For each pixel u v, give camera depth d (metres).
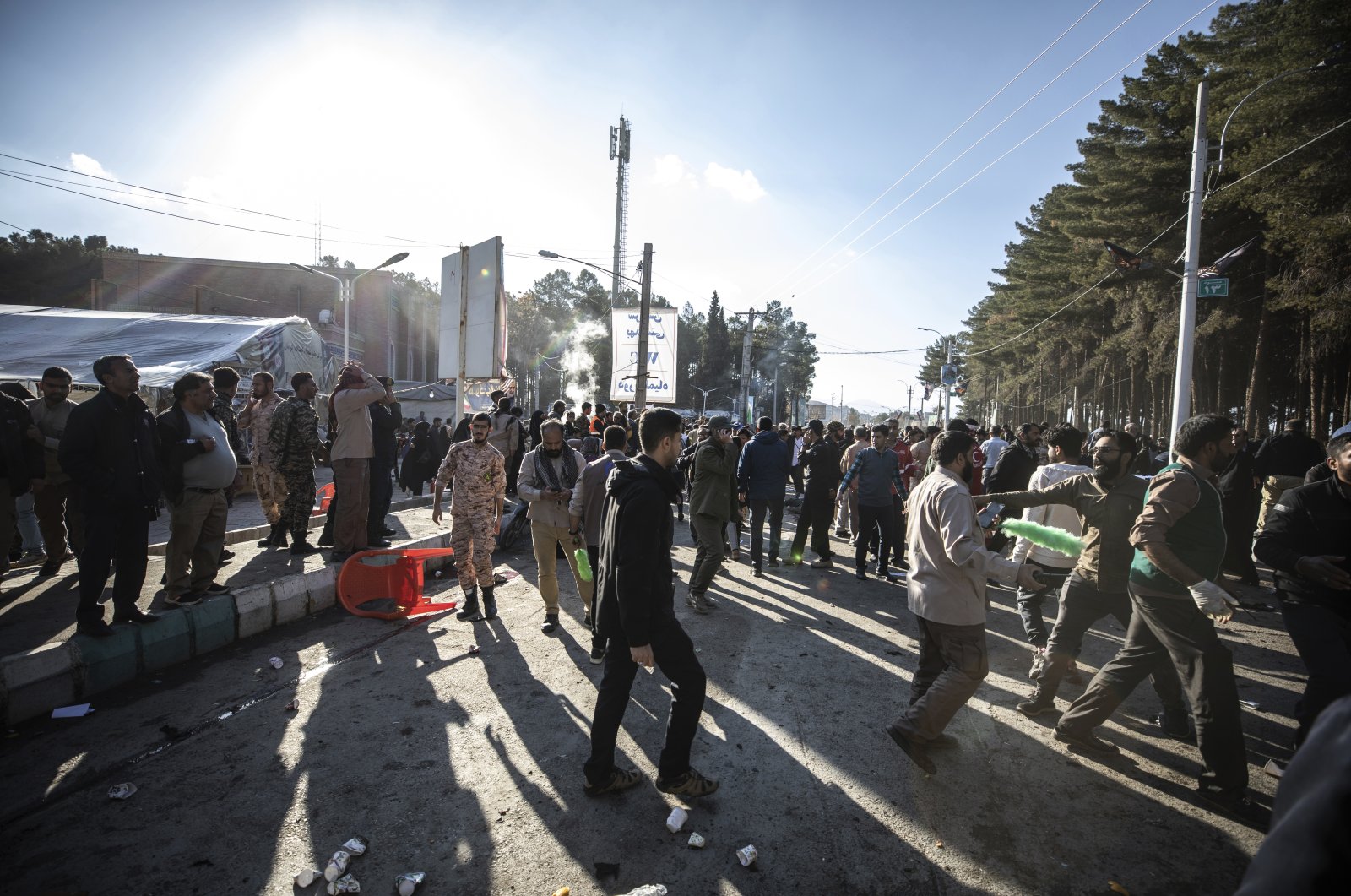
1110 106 25.36
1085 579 3.90
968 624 3.28
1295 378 29.92
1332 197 16.72
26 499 6.72
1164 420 35.19
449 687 4.40
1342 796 0.71
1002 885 2.58
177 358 15.05
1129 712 4.23
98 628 4.17
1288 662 5.16
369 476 6.97
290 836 2.80
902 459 10.82
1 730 3.62
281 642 5.20
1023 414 70.25
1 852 2.65
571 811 3.02
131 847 2.70
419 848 2.74
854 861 2.70
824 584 7.61
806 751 3.63
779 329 105.94
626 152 49.72
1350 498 3.11
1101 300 33.47
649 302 18.17
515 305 77.25
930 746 3.67
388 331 45.91
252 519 10.79
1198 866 2.70
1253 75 17.75
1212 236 24.25
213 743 3.57
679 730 3.09
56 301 53.06
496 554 8.85
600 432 12.38
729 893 2.51
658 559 3.02
